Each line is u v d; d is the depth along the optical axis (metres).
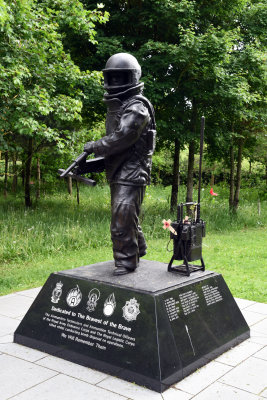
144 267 4.80
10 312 5.36
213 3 12.97
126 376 3.63
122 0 13.00
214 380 3.66
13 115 8.11
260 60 12.70
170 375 3.53
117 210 4.39
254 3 14.64
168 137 13.23
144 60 12.09
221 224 13.68
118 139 4.16
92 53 13.62
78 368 3.87
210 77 12.03
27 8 8.10
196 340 3.95
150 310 3.72
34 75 9.14
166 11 11.77
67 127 13.27
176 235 4.50
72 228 10.20
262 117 14.17
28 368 3.85
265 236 12.61
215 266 8.50
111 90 4.35
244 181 24.55
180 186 24.81
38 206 14.06
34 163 17.08
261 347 4.43
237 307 4.75
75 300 4.23
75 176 4.49
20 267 7.92
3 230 9.43
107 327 3.91
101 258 8.68
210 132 13.41
